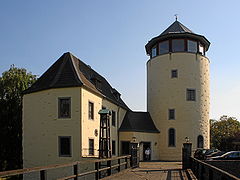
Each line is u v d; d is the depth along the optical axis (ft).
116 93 112.16
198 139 109.19
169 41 113.60
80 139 73.82
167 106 111.45
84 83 78.59
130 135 104.99
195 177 48.24
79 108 74.84
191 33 111.14
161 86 113.80
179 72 111.24
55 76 80.89
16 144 106.63
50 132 76.69
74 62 86.79
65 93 76.54
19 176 94.22
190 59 111.86
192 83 111.04
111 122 98.17
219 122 222.28
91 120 80.89
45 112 78.07
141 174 56.29
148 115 117.39
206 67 115.85
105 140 80.07
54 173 74.90
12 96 111.24
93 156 77.46
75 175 36.14
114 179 48.01
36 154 77.66
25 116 81.25
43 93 79.20
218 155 91.40
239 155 83.71
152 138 110.01
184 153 68.69
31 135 79.20
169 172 60.49
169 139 109.81
